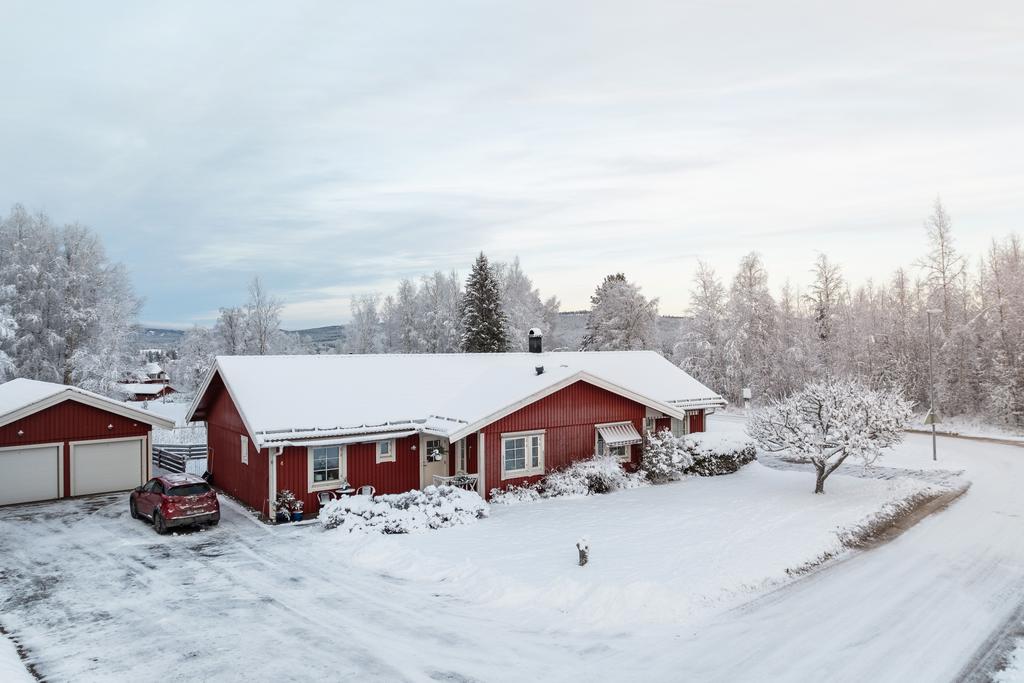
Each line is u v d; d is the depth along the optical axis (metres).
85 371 46.31
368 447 23.59
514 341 69.12
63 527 20.92
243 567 16.66
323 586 15.18
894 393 24.42
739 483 26.89
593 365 34.62
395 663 11.09
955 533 19.67
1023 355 45.03
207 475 27.97
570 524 20.06
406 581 15.52
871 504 22.22
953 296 53.69
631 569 15.36
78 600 14.38
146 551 18.14
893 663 11.02
